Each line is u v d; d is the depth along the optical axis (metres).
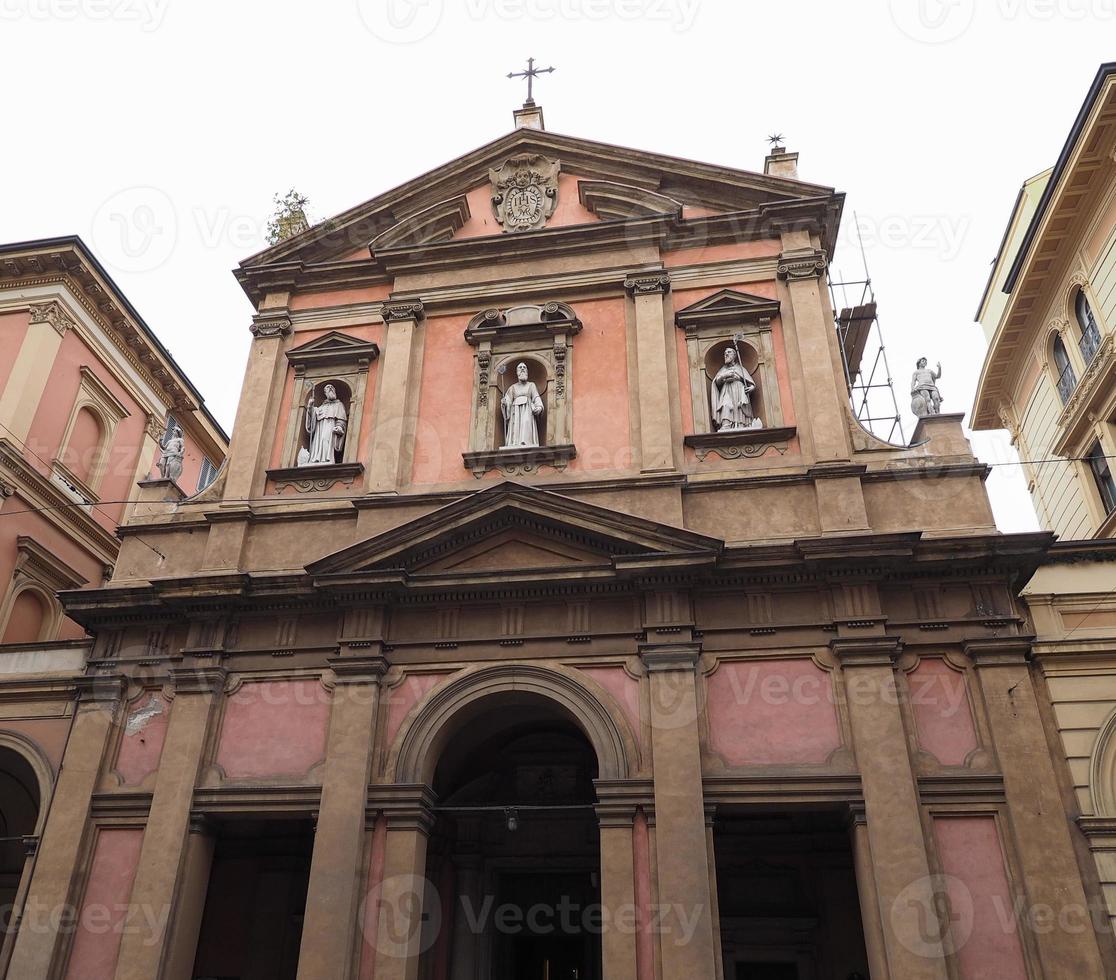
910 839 11.80
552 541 14.61
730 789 12.55
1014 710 12.58
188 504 16.64
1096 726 12.66
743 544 14.23
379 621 14.45
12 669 15.82
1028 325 25.64
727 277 17.03
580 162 18.78
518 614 14.31
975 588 13.52
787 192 17.38
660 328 16.44
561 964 15.96
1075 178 21.38
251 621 15.09
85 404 23.86
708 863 12.00
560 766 16.58
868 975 13.99
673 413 15.79
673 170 18.06
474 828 16.28
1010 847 11.84
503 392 16.91
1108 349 21.09
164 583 15.05
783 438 15.21
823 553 13.48
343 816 13.06
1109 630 13.41
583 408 16.16
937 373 15.53
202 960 16.00
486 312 17.45
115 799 14.15
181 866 13.31
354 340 17.72
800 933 14.69
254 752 14.05
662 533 13.91
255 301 18.98
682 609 13.73
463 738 15.03
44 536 22.17
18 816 18.19
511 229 18.42
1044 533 13.14
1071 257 23.00
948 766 12.41
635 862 12.30
